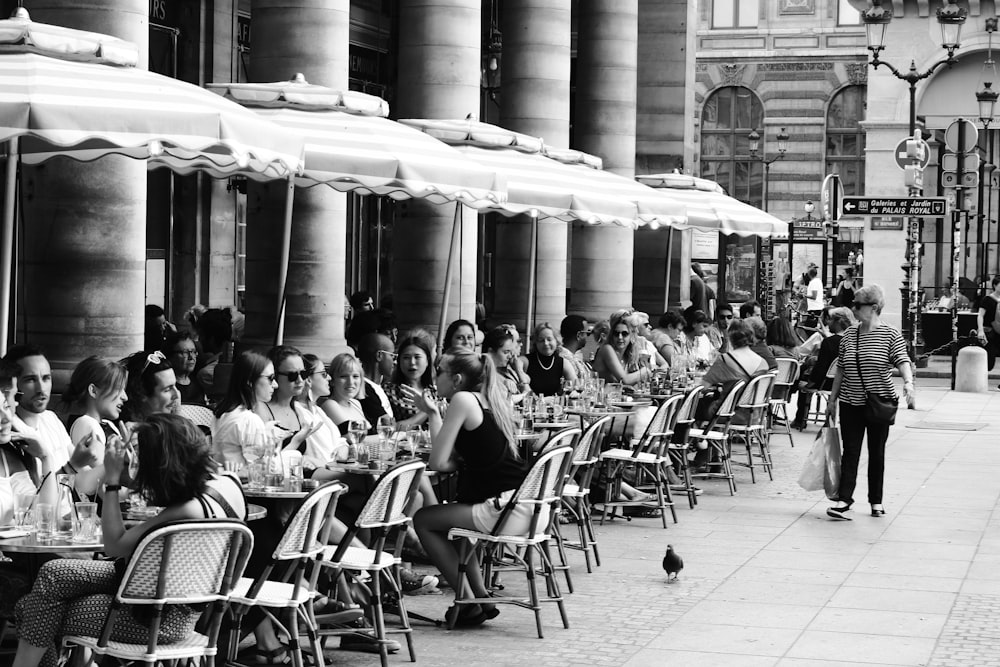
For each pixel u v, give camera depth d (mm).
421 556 14273
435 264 25953
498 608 13516
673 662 11641
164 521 8961
